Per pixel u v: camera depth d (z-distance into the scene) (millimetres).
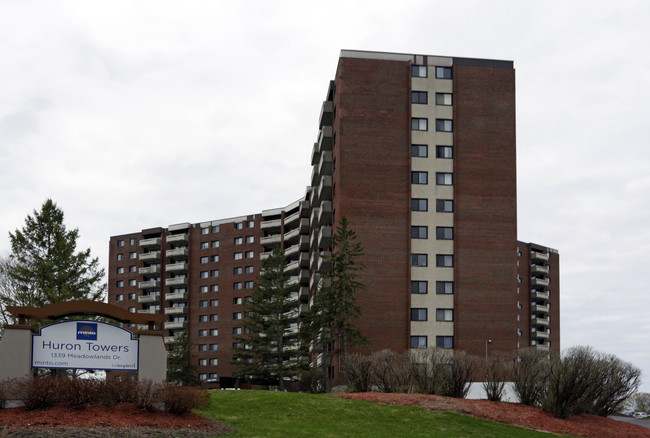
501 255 68000
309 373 71312
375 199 67562
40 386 21250
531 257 124312
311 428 25328
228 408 28688
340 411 29359
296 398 31609
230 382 94500
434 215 68062
